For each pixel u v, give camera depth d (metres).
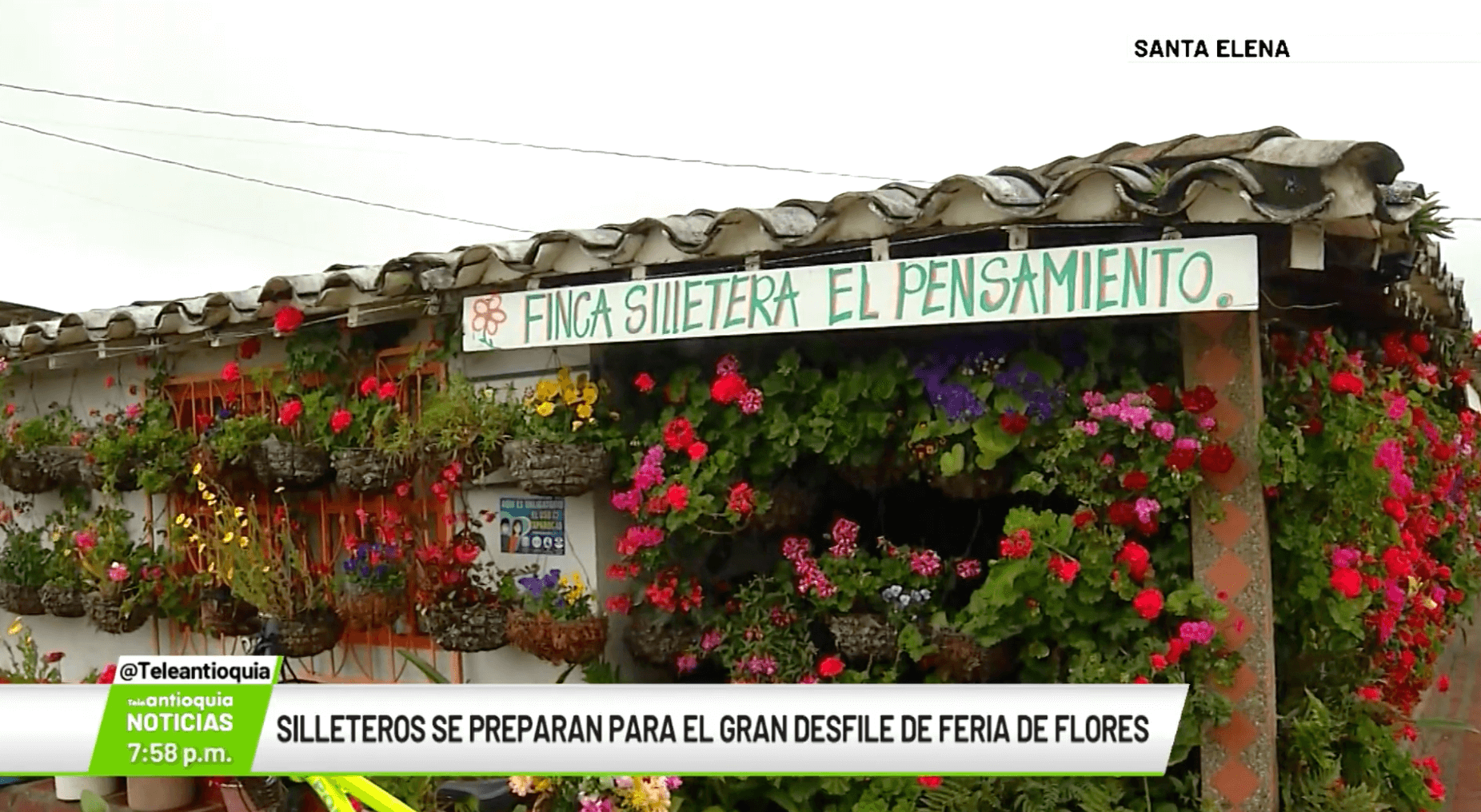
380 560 4.90
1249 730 3.45
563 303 3.95
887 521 4.66
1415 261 3.73
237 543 5.10
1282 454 3.40
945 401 3.77
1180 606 3.46
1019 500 4.32
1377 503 4.18
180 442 5.62
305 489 5.32
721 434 4.17
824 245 3.65
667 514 4.12
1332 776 3.57
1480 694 7.19
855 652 3.95
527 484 4.28
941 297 3.30
